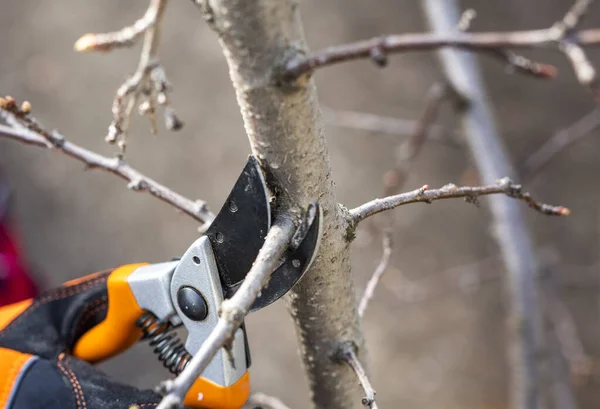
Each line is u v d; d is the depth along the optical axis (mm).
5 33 4484
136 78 1155
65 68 4480
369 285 1110
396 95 4605
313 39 4648
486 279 2926
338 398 985
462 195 849
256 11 639
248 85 688
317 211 723
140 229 4430
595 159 4500
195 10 4598
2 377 927
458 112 2324
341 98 4590
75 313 1078
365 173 4527
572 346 2859
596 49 4461
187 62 4590
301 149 727
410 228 4516
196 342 853
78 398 915
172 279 855
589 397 4129
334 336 922
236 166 4523
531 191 4488
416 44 880
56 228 4367
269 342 4387
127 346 1041
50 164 4414
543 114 4586
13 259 2977
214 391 846
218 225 795
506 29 4609
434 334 4492
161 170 4457
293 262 751
